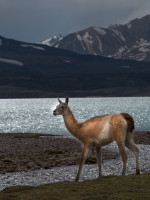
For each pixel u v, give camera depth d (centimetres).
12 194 2198
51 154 5819
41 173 4050
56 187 2334
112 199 1894
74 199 1933
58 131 13675
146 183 2250
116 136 2512
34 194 2144
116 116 2548
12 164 4672
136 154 2602
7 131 13938
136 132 11050
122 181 2345
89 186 2272
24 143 7525
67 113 2714
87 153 2592
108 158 5425
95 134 2572
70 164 4747
